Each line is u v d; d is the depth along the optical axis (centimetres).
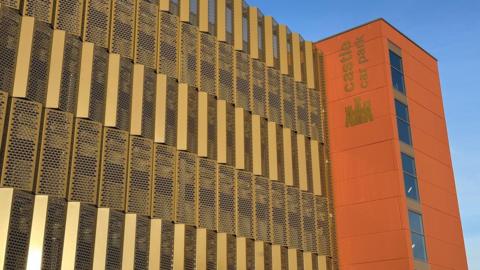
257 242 3228
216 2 3544
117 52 2822
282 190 3531
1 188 2217
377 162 3753
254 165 3419
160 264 2670
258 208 3325
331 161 3966
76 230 2378
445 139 4272
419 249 3569
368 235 3650
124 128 2744
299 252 3481
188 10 3297
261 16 3891
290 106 3834
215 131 3241
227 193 3162
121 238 2558
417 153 3891
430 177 3938
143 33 2989
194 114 3138
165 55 3075
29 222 2261
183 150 2994
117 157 2659
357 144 3878
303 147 3800
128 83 2834
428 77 4356
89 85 2630
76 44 2648
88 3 2764
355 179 3819
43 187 2347
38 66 2472
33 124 2377
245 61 3609
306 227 3597
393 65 3994
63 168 2423
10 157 2280
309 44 4181
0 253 2133
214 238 2991
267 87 3712
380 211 3650
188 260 2809
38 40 2500
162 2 3159
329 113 4084
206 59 3325
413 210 3650
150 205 2731
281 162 3616
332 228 3775
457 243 3969
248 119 3497
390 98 3825
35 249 2239
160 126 2909
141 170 2745
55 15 2616
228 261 3019
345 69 4100
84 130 2562
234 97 3441
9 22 2414
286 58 3947
